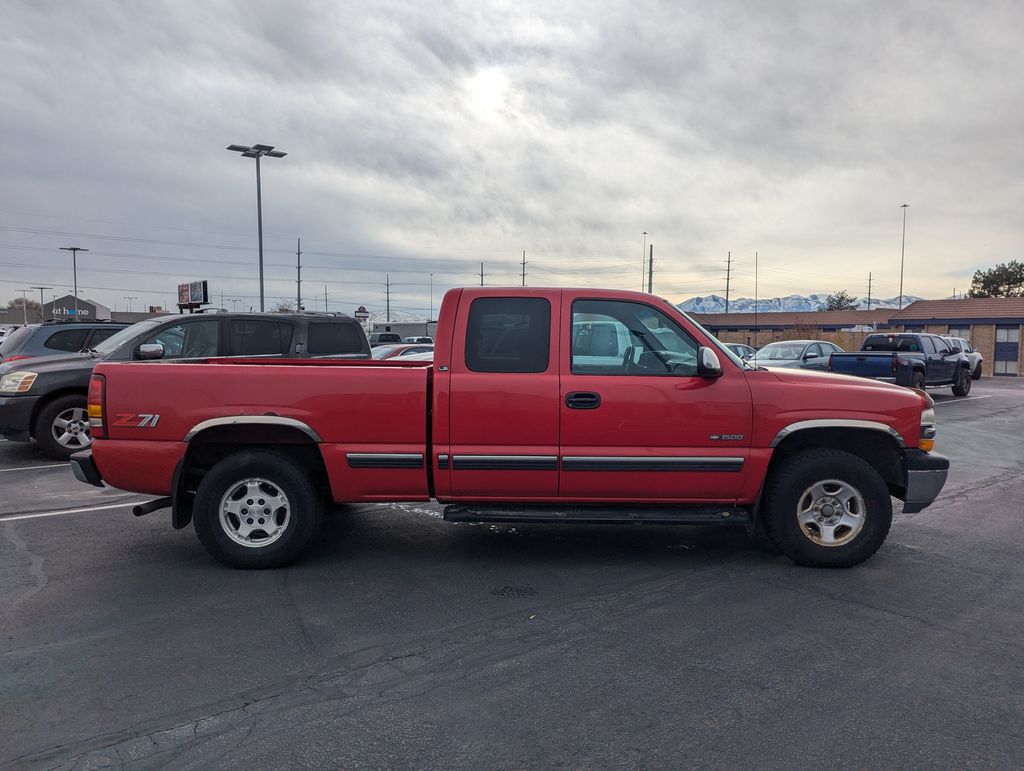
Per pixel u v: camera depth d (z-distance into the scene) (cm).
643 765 287
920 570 531
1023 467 979
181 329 942
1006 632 419
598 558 556
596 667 371
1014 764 289
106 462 508
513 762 289
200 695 340
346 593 476
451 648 393
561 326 515
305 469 533
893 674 365
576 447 507
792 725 317
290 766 285
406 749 297
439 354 511
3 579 499
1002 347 3750
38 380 940
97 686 348
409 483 516
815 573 522
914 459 520
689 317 533
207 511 513
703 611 448
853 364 1766
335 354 1034
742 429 509
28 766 283
